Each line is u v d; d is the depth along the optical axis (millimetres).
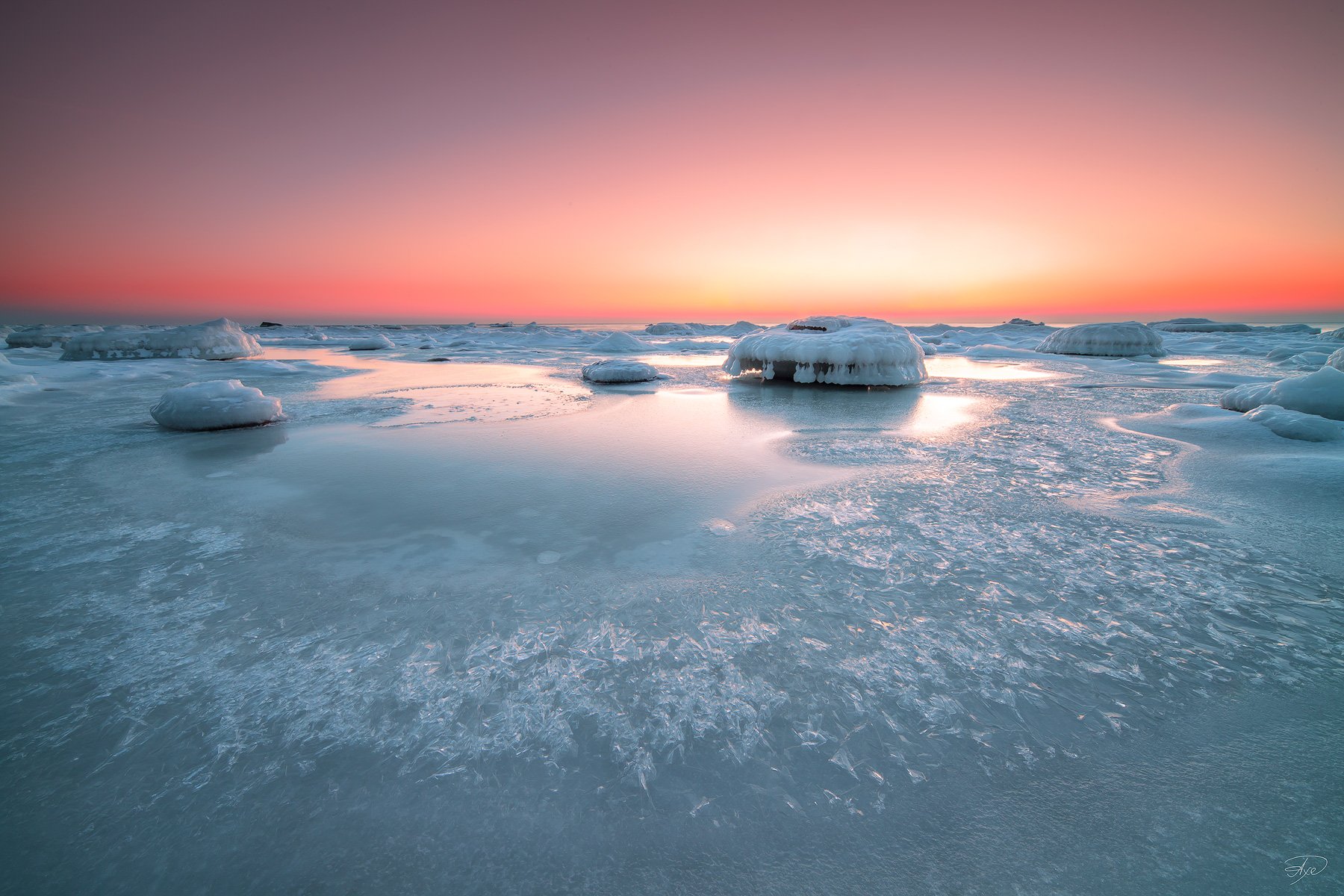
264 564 3055
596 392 10148
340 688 2035
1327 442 5242
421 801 1578
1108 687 1993
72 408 8133
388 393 10078
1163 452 5289
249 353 17578
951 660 2152
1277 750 1707
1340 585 2711
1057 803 1539
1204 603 2545
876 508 3830
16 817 1539
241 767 1696
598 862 1407
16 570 2977
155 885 1365
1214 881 1316
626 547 3227
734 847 1438
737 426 6855
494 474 4738
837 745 1747
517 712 1904
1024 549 3143
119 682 2080
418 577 2881
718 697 1963
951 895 1310
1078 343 19391
